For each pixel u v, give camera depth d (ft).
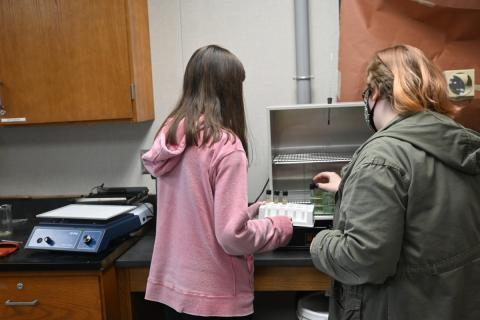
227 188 3.96
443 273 3.28
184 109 4.27
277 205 5.41
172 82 7.47
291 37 7.18
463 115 6.00
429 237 3.25
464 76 5.90
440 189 3.26
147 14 7.30
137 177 7.75
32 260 5.10
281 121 6.70
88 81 6.56
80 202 6.51
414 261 3.29
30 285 5.17
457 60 5.93
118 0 6.36
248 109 7.39
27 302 5.17
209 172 4.06
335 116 6.57
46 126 7.82
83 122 6.75
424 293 3.32
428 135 3.30
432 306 3.31
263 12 7.19
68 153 7.84
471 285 3.40
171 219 4.42
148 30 7.36
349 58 6.20
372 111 3.81
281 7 7.14
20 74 6.64
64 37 6.51
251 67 7.31
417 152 3.28
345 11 6.18
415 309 3.33
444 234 3.26
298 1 6.91
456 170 3.33
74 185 7.89
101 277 5.07
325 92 7.22
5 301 5.22
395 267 3.29
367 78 3.82
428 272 3.28
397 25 6.01
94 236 5.21
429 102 3.44
